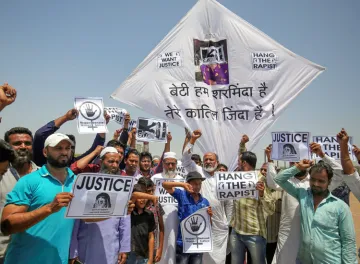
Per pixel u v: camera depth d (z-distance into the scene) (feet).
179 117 23.09
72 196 9.95
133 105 23.11
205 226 16.62
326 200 14.76
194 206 17.07
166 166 19.97
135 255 16.24
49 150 10.77
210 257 18.47
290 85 23.36
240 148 21.98
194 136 19.11
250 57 23.71
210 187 19.35
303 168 15.55
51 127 16.63
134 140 24.71
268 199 18.30
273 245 20.17
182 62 23.62
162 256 18.11
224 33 23.94
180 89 23.39
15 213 9.84
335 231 14.34
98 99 19.49
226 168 21.90
